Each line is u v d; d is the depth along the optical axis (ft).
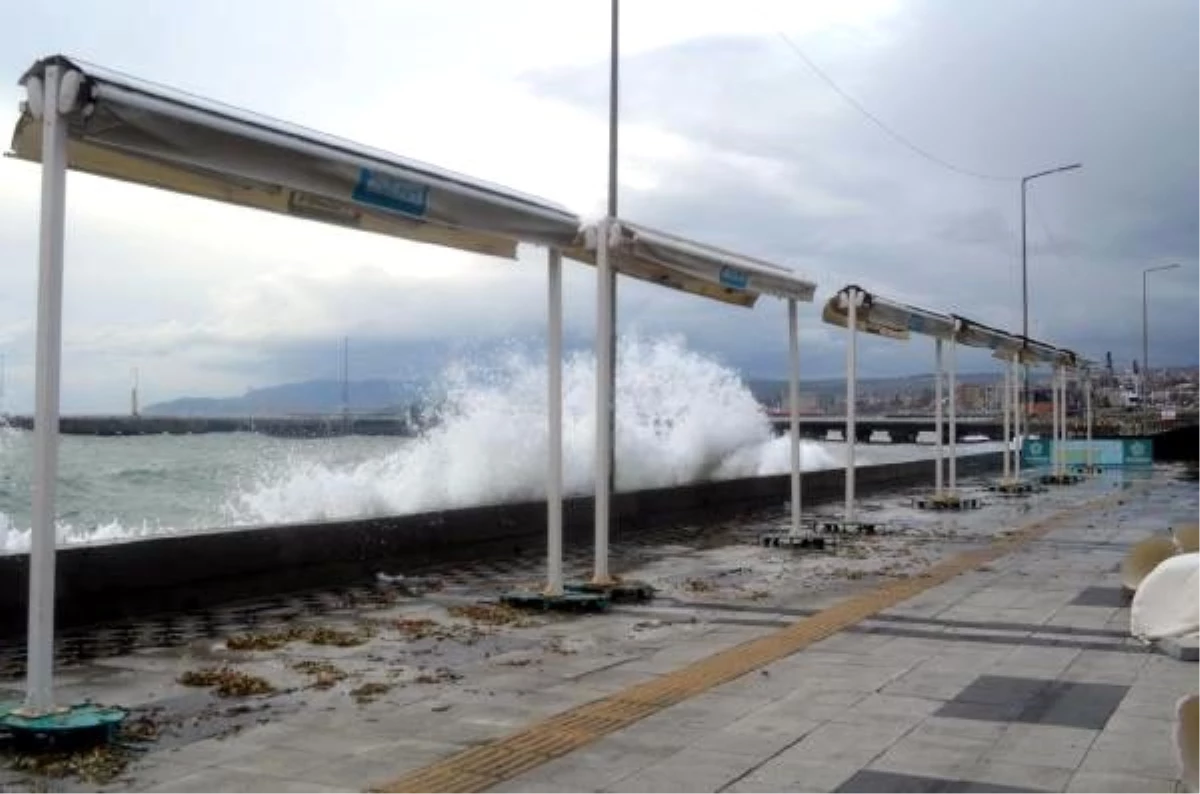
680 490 54.75
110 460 98.94
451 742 17.74
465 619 28.99
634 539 48.78
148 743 17.63
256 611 30.22
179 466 89.81
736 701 20.36
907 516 59.67
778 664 23.49
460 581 36.06
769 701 20.36
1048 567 39.01
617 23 58.85
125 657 24.14
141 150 18.16
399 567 37.73
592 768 16.46
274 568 33.01
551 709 19.79
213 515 63.05
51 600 17.69
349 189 21.89
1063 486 84.99
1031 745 17.53
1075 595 32.68
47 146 17.28
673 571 38.50
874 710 19.70
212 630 27.35
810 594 33.19
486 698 20.59
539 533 44.60
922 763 16.66
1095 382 218.38
